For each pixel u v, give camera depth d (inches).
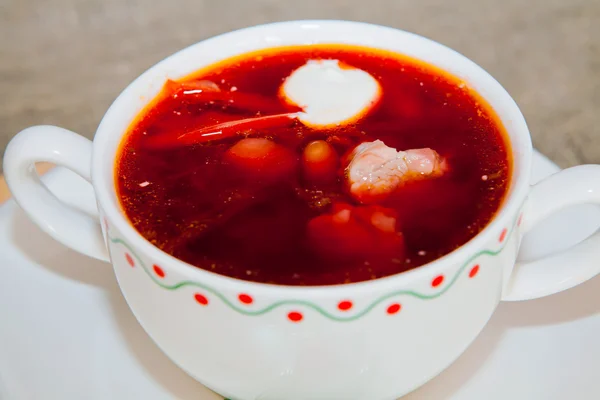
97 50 25.6
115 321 11.8
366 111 12.1
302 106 12.2
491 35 25.9
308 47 13.2
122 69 24.6
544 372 11.1
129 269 10.1
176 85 12.4
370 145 11.2
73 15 27.5
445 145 11.5
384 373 10.0
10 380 11.0
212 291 9.4
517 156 10.9
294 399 10.3
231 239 10.3
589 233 12.7
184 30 26.3
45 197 11.8
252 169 11.2
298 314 9.3
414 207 10.6
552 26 26.3
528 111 22.6
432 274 9.4
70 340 11.6
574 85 23.6
